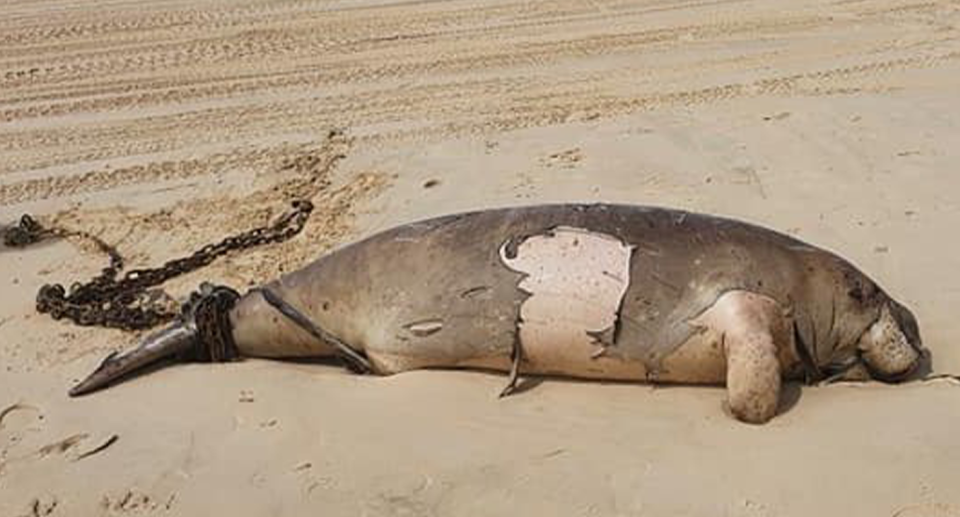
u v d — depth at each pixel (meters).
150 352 4.34
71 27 10.60
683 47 8.90
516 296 3.93
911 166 5.98
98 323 4.80
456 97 7.87
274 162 6.78
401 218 5.74
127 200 6.34
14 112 8.10
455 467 3.55
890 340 3.92
